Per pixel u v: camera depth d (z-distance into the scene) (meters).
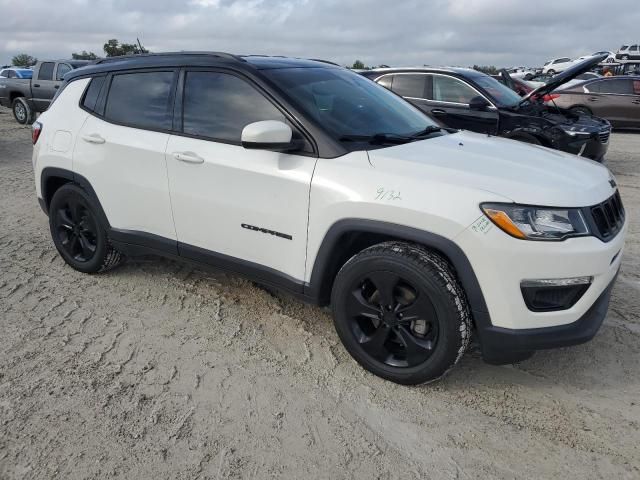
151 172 3.61
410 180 2.71
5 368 3.08
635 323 3.60
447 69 8.19
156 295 4.03
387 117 3.53
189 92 3.52
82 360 3.18
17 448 2.48
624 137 13.48
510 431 2.62
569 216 2.58
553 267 2.53
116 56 4.24
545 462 2.42
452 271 2.70
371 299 2.95
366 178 2.80
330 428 2.64
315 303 3.12
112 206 3.91
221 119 3.36
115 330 3.53
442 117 8.05
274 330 3.54
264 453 2.47
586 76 20.31
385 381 3.00
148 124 3.68
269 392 2.90
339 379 3.02
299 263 3.09
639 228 5.74
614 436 2.57
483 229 2.53
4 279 4.30
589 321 2.71
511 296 2.56
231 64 3.37
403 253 2.71
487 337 2.66
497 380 3.01
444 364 2.73
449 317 2.65
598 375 3.05
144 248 3.87
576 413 2.74
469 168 2.79
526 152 3.25
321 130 3.01
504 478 2.34
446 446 2.53
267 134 2.84
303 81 3.40
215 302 3.92
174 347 3.33
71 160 4.06
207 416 2.71
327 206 2.87
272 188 3.07
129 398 2.84
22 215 6.13
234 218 3.28
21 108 15.31
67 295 4.03
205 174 3.34
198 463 2.41
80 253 4.39
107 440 2.54
